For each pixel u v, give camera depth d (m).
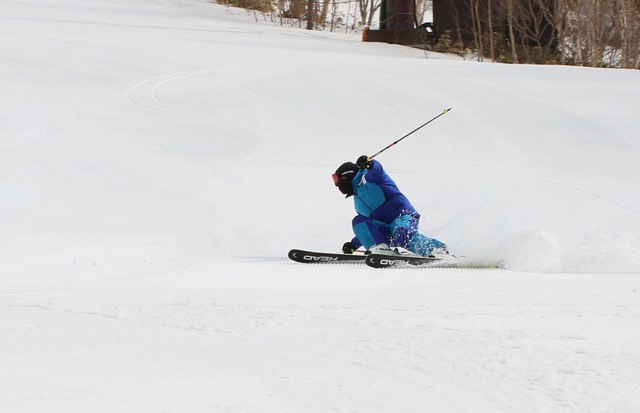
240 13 81.06
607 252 19.33
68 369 9.12
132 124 37.12
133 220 26.53
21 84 42.16
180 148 34.34
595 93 41.50
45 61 46.88
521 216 25.36
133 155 33.25
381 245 20.50
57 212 27.00
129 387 8.45
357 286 16.50
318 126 37.47
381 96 41.31
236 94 42.06
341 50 57.72
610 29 60.16
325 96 41.50
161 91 42.34
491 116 37.88
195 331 11.34
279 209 27.94
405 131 36.53
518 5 59.41
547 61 58.50
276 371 9.26
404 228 20.52
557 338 10.75
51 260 21.36
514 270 18.98
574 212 25.91
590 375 8.98
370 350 10.24
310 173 31.72
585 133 35.28
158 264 20.73
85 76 44.41
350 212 27.88
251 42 58.19
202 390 8.42
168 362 9.57
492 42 58.75
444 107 39.41
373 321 12.02
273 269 19.53
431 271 18.64
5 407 7.68
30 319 12.12
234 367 9.42
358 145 35.06
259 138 35.91
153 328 11.52
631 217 25.25
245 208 28.00
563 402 8.16
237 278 18.05
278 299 14.23
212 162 32.81
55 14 66.94
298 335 11.09
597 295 14.45
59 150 33.34
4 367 9.15
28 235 24.64
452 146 34.53
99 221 26.28
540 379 8.91
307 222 26.73
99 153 33.28
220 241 24.39
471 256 19.88
